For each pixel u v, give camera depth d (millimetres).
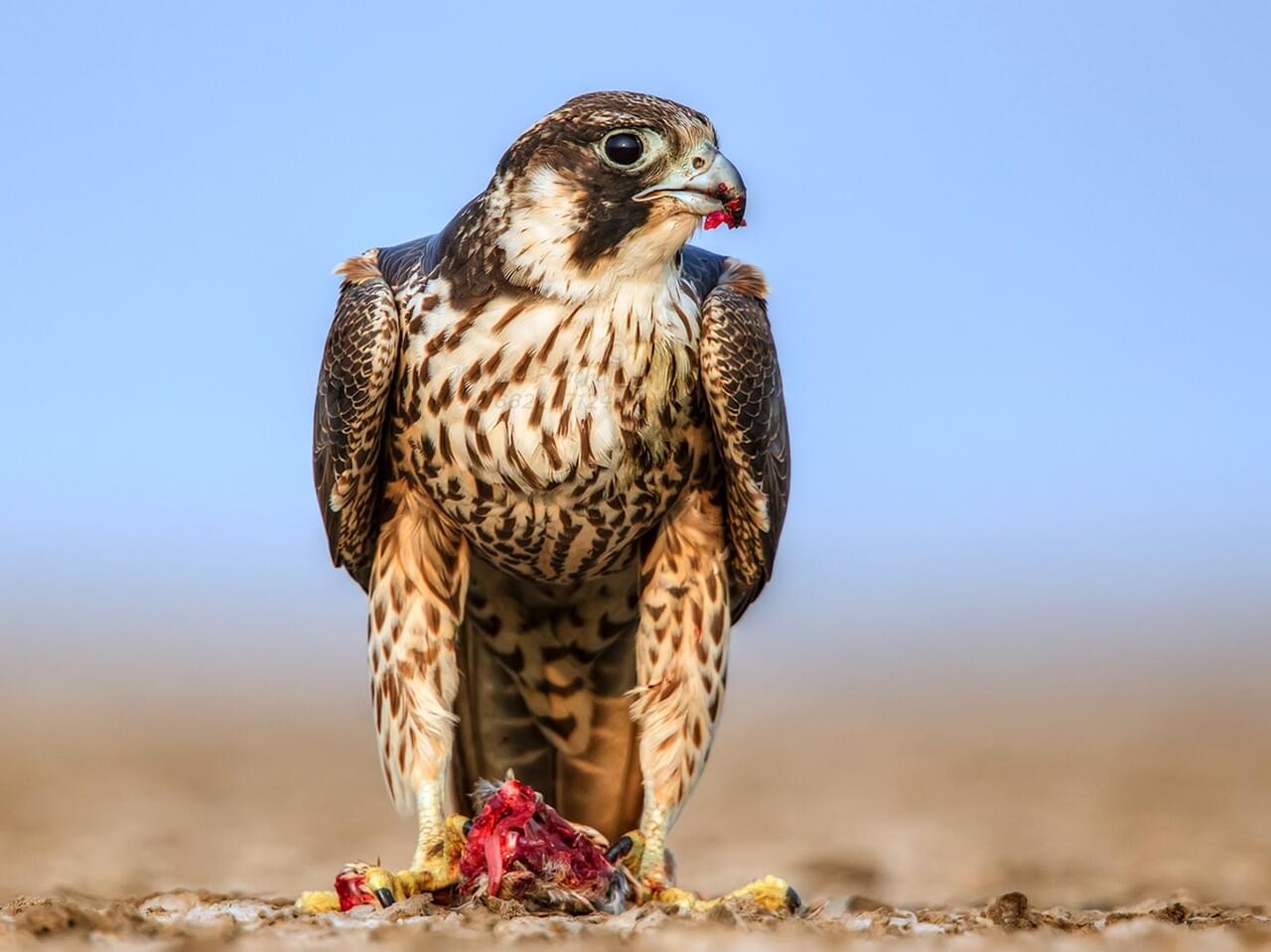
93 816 20578
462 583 12453
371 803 23094
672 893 11938
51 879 15070
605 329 11797
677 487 12477
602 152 11703
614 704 13180
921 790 23812
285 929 10148
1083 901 13602
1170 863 15898
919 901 13648
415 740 12117
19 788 23469
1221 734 30984
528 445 11844
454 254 12023
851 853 17156
